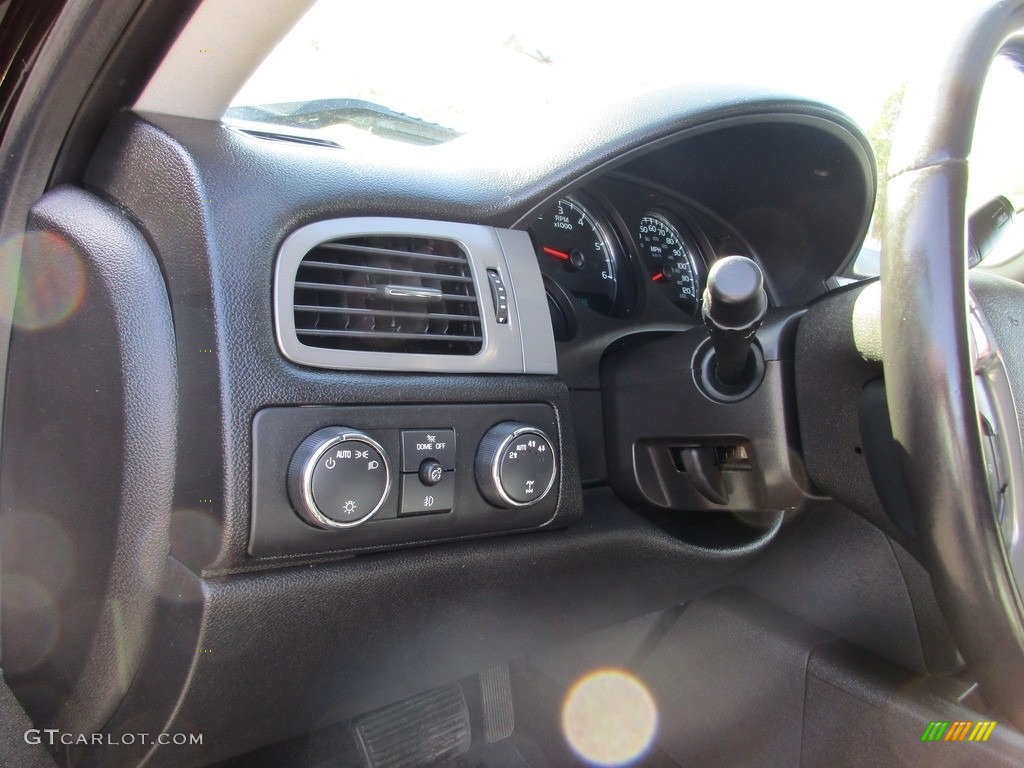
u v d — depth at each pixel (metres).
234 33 0.76
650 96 1.12
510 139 1.11
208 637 0.77
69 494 0.89
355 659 0.91
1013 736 0.99
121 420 0.81
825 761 1.20
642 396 1.15
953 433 0.69
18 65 0.81
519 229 1.00
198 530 0.77
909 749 1.09
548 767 1.35
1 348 0.97
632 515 1.16
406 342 0.89
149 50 0.78
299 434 0.78
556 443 0.98
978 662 0.77
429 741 1.25
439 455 0.87
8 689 1.09
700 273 1.48
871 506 0.92
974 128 0.70
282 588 0.80
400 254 0.89
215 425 0.75
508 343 0.95
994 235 0.90
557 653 1.47
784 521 1.26
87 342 0.85
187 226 0.79
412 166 0.95
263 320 0.78
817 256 1.46
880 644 1.21
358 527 0.82
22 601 1.00
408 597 0.90
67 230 0.87
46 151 0.89
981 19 0.71
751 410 1.00
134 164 0.84
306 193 0.83
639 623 1.43
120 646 0.86
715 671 1.36
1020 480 0.84
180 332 0.79
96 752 0.92
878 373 0.88
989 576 0.71
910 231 0.71
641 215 1.37
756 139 1.24
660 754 1.42
